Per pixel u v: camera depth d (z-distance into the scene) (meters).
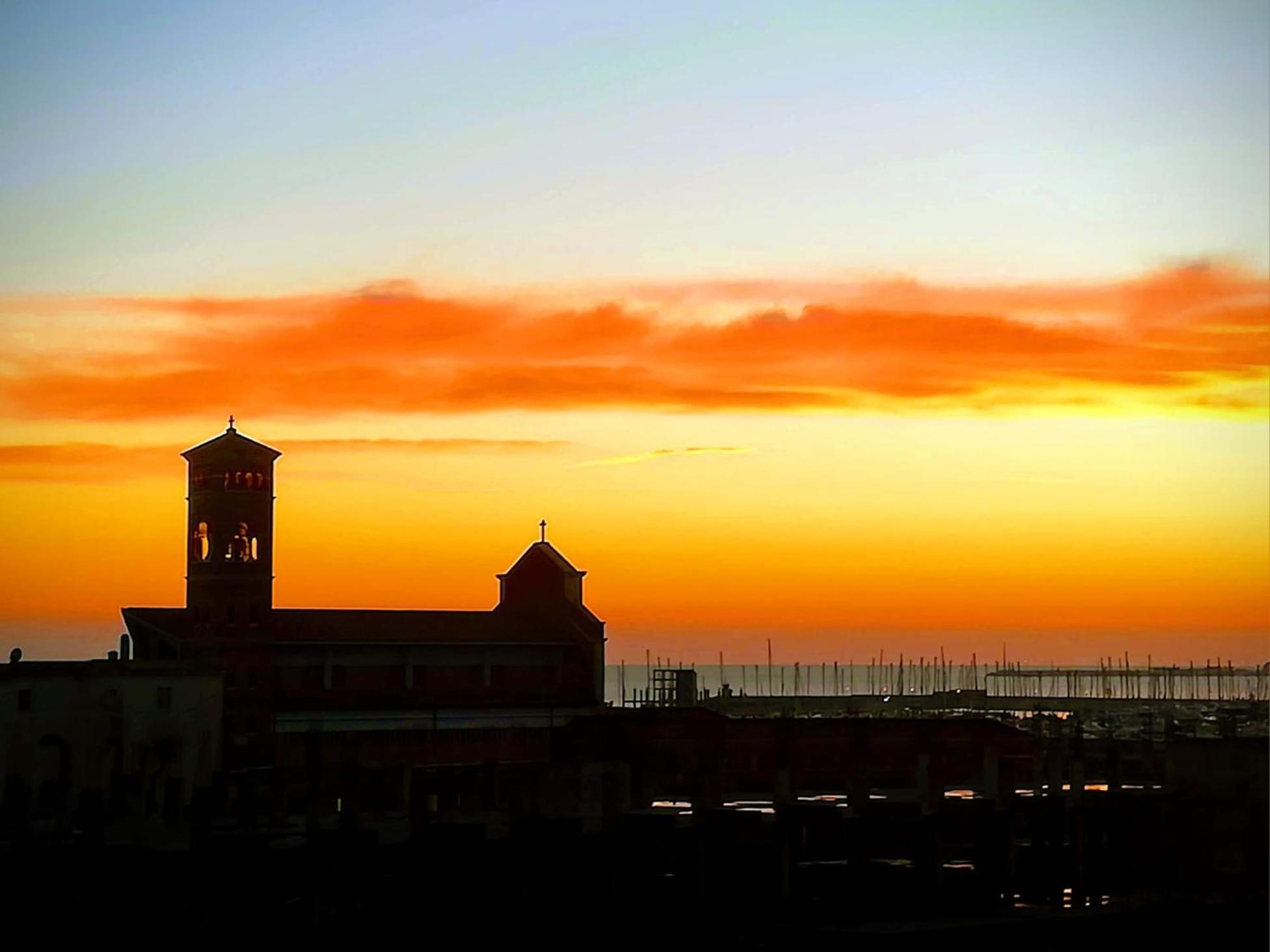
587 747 175.50
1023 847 152.00
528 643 182.62
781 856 137.88
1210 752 158.12
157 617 170.50
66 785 135.38
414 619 181.25
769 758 171.00
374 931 127.81
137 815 146.00
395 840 139.75
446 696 176.38
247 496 167.50
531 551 192.50
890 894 141.00
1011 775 168.62
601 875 134.12
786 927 132.62
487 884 130.75
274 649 167.12
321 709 167.38
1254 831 154.62
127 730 148.88
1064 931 136.50
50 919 123.75
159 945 123.62
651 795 164.75
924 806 145.12
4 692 144.00
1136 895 150.62
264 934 125.69
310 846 128.38
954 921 135.50
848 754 172.38
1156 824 155.12
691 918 133.50
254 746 162.12
